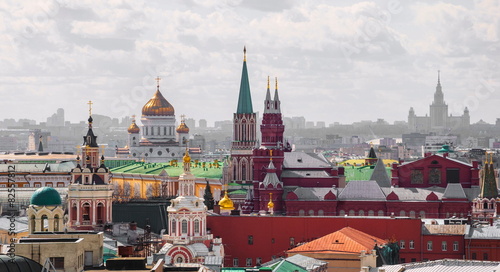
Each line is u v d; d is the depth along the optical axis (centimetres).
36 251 17925
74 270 18012
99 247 19788
